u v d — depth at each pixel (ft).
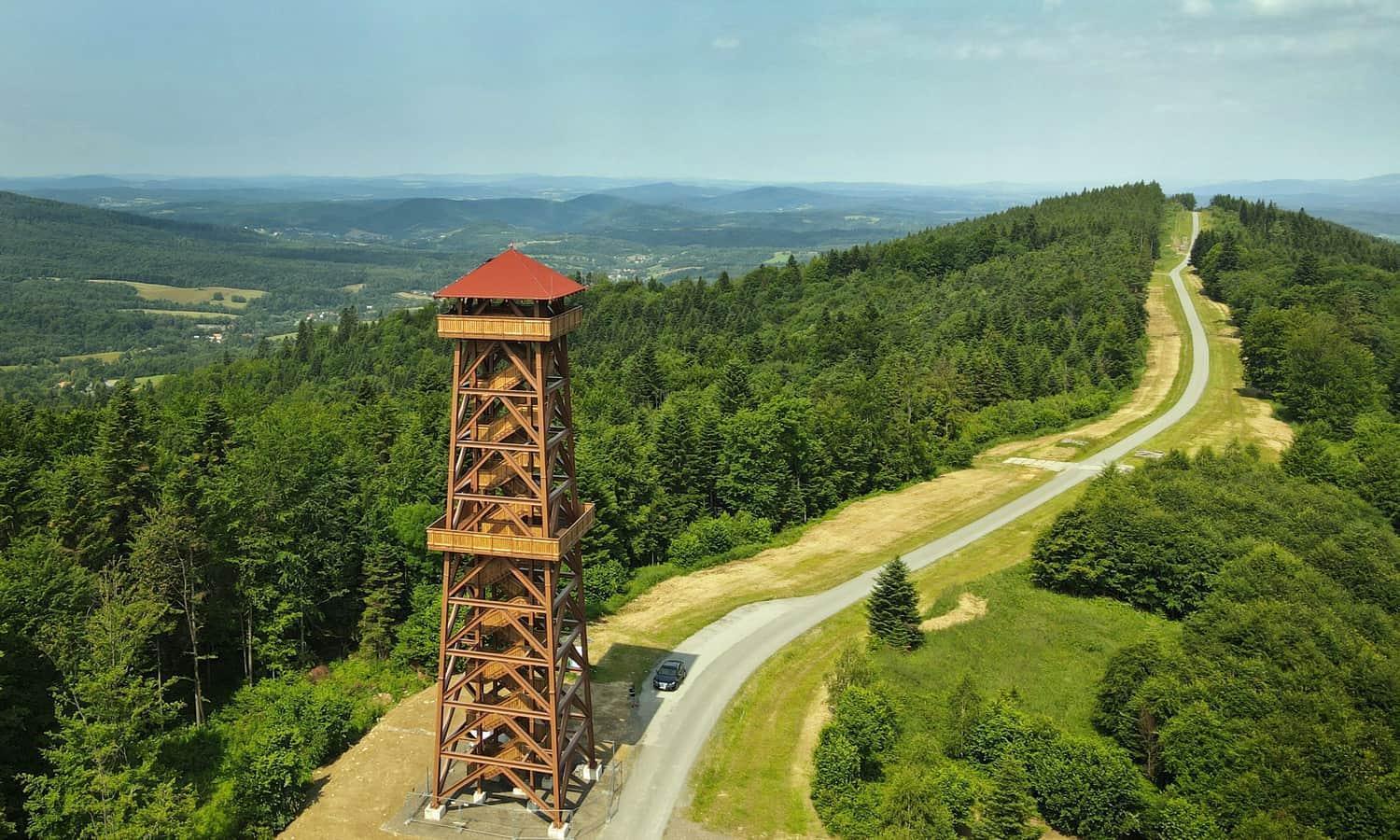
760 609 215.92
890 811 133.28
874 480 314.76
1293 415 368.89
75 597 158.81
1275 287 499.10
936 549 255.91
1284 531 222.48
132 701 133.39
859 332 453.99
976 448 359.05
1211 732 144.56
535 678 141.69
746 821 136.67
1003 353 407.85
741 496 274.77
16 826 134.00
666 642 197.26
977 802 140.87
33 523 197.57
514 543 131.95
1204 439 345.31
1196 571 207.92
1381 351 396.98
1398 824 127.75
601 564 222.89
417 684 185.98
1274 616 174.29
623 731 161.07
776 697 173.88
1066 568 220.43
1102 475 265.95
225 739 166.91
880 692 159.02
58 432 261.24
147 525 188.65
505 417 136.46
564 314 134.00
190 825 125.18
